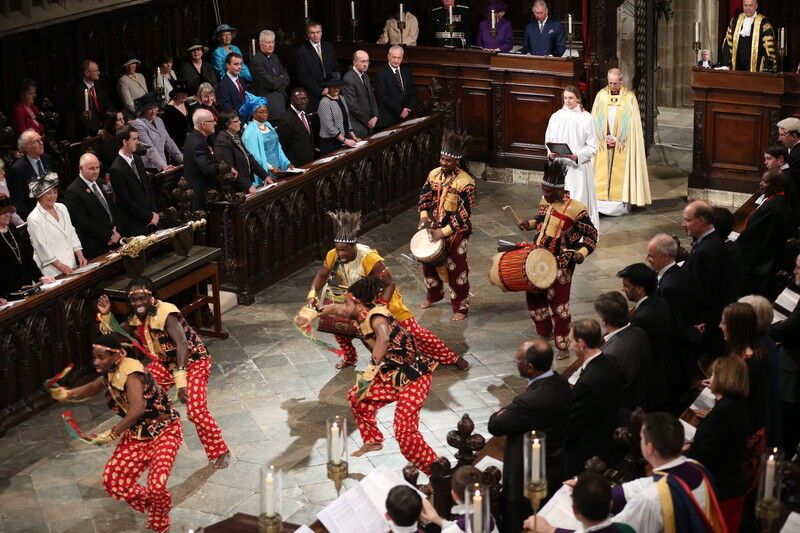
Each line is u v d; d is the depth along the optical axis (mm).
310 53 15219
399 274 12359
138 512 8094
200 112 11602
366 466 8594
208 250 10680
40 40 13320
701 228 8602
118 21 14344
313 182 12516
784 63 15352
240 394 9719
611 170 14062
